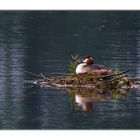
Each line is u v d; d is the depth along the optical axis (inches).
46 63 1328.7
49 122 887.1
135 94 1048.2
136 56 1411.2
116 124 880.9
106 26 2107.5
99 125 876.0
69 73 1152.2
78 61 1124.5
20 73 1205.7
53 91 1059.3
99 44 1653.5
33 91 1058.1
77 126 872.3
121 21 2246.6
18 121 890.7
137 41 1705.2
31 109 949.2
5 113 928.9
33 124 879.1
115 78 1090.1
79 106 967.6
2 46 1577.3
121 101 1001.5
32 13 2438.5
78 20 2267.5
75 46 1630.2
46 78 1109.7
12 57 1398.9
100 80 1084.5
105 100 1007.0
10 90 1066.1
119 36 1836.9
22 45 1620.3
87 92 1056.2
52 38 1807.3
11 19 2249.0
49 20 2255.2
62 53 1499.8
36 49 1560.0
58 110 944.9
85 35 1878.7
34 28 2041.1
